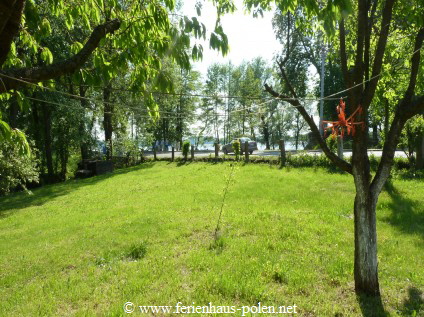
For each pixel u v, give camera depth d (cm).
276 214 837
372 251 436
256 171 1512
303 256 567
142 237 734
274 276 496
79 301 457
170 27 306
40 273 586
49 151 2514
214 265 545
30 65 395
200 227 769
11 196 1773
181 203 1059
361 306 411
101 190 1568
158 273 531
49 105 2352
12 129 326
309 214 833
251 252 593
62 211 1186
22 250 735
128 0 381
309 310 409
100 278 527
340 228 716
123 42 358
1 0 232
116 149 2653
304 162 1551
